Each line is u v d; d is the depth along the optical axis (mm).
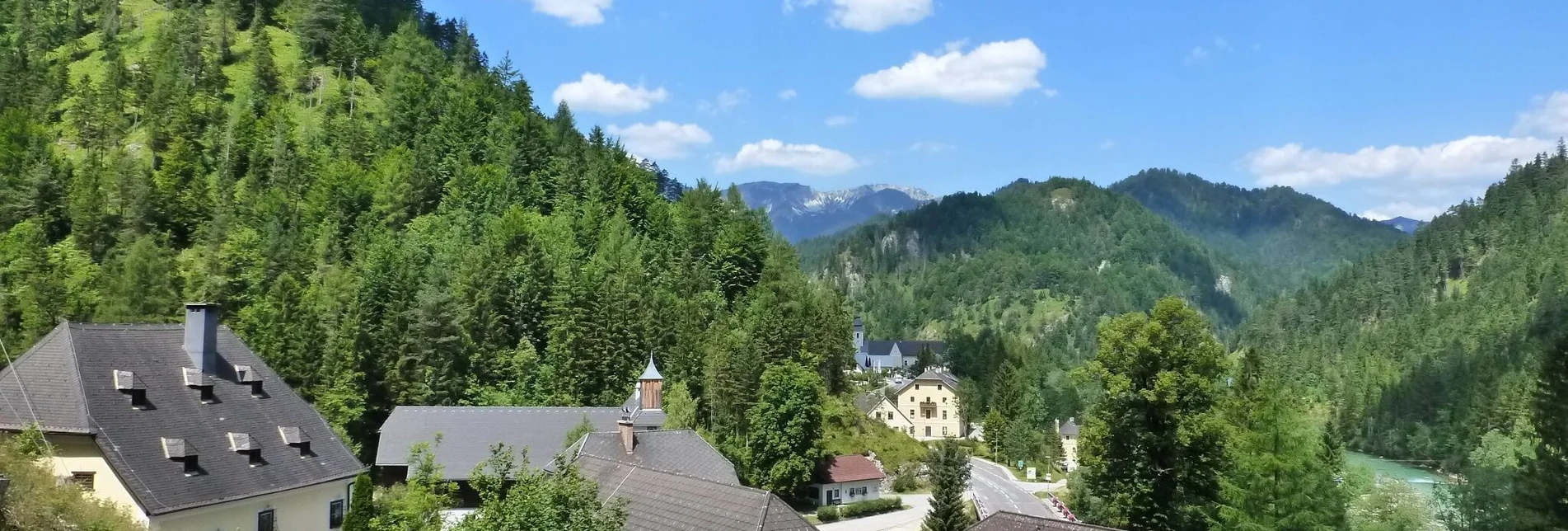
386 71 169875
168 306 85375
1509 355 144000
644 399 80688
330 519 43281
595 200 138375
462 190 132000
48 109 141375
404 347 82812
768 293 122312
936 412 148250
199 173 126438
